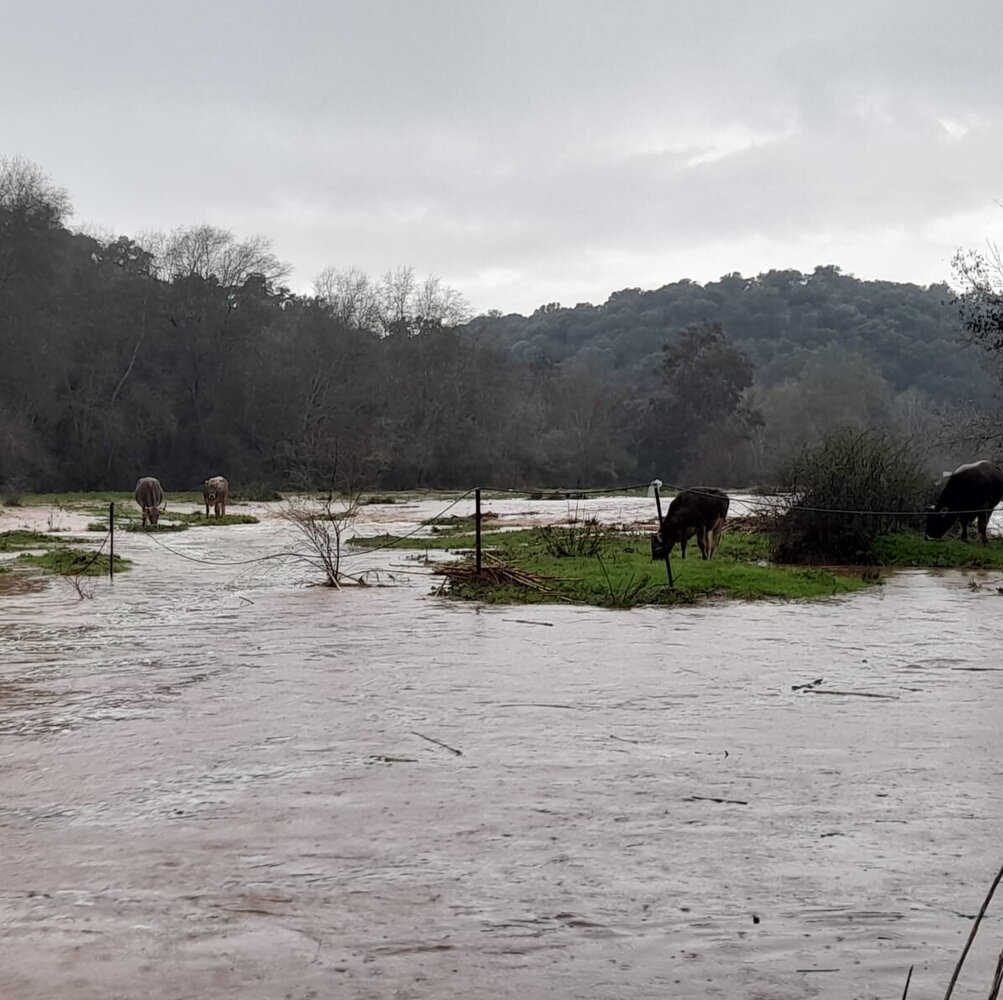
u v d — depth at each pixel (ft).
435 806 19.08
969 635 38.09
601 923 14.32
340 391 239.30
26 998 12.45
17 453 187.93
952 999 12.25
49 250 204.13
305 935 14.01
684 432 300.20
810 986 12.63
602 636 38.01
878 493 66.49
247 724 25.09
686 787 20.18
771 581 52.13
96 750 22.98
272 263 243.60
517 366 306.14
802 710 26.48
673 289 491.31
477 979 12.82
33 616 43.86
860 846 17.12
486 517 117.29
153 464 229.04
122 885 15.67
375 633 38.83
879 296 441.27
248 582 56.59
